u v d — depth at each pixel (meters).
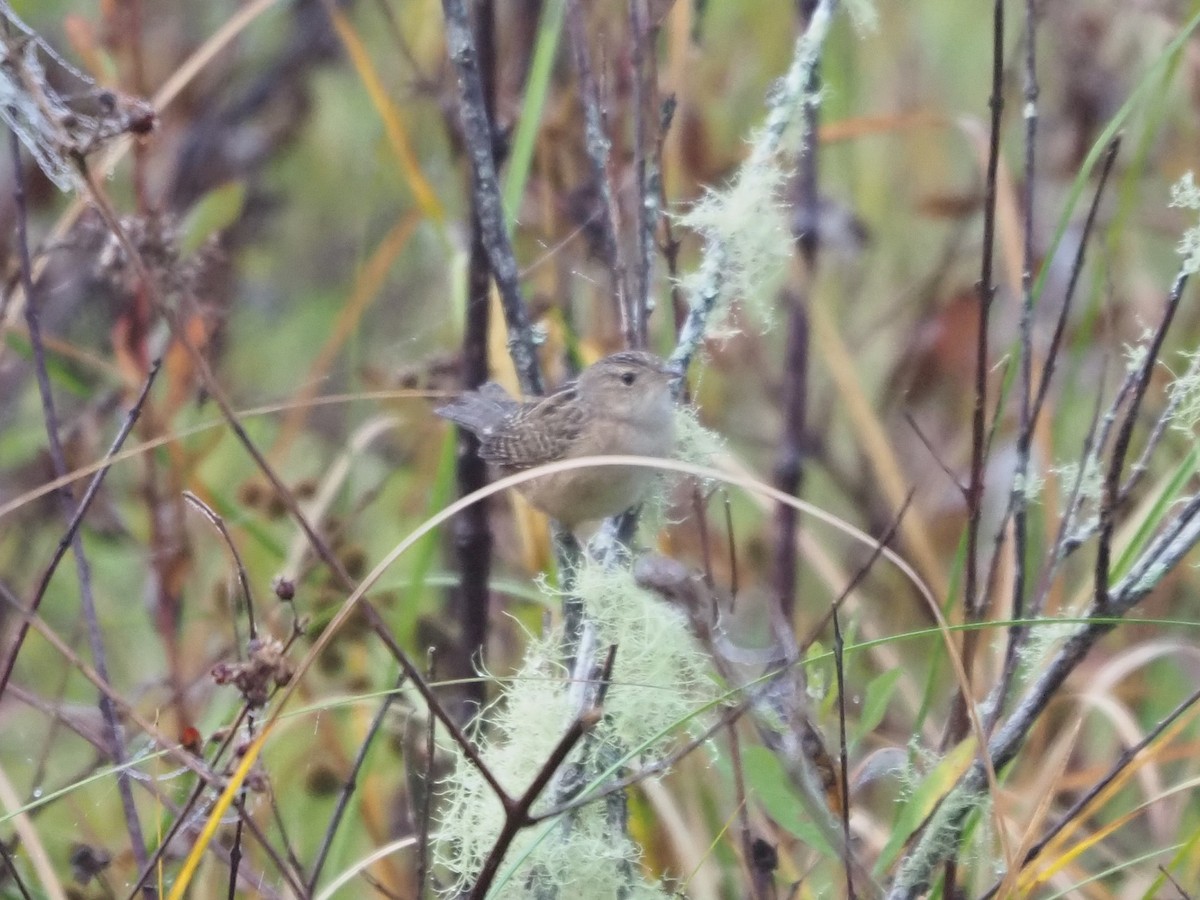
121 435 6.94
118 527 11.27
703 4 10.05
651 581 6.11
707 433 8.37
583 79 8.08
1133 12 12.41
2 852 6.73
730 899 8.14
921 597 10.34
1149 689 10.38
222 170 13.26
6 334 9.77
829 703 7.48
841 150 13.77
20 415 12.39
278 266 14.26
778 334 12.73
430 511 9.12
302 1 14.07
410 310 13.95
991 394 11.62
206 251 10.06
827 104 12.13
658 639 6.50
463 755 6.84
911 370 11.75
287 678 5.74
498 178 9.20
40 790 8.55
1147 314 11.73
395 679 8.55
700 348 8.02
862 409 10.58
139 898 7.48
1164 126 12.50
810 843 6.18
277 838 9.46
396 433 12.84
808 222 10.30
